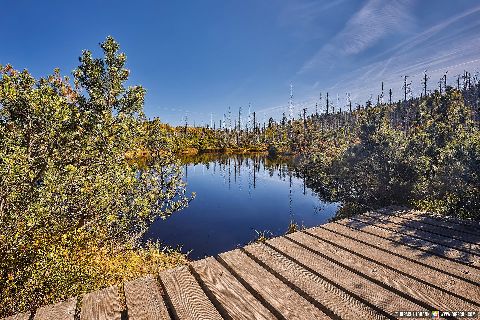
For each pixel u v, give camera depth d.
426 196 13.69
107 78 13.09
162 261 9.15
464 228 5.16
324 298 2.94
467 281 3.27
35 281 4.90
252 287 3.16
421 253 4.04
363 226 5.31
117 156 9.52
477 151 11.69
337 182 24.86
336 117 107.25
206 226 19.97
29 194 5.68
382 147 18.17
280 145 95.00
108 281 6.45
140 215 9.27
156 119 12.03
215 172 54.44
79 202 6.48
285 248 4.29
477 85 71.00
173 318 2.74
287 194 32.06
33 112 7.29
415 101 73.38
